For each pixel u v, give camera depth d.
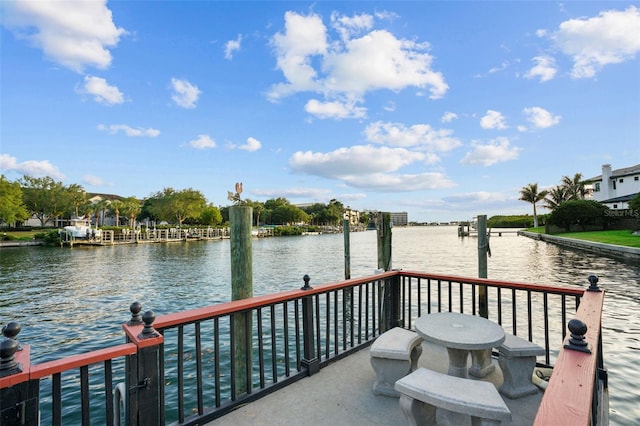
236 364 3.30
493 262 21.11
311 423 2.52
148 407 1.94
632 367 5.65
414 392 2.01
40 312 10.85
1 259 27.23
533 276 15.34
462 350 2.85
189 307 11.52
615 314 8.88
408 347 2.90
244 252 3.21
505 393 2.89
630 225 35.56
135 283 16.25
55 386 1.57
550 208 59.75
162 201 67.12
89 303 12.08
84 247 40.09
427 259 24.02
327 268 20.58
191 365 6.32
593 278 2.79
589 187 56.62
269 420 2.55
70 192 59.66
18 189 46.88
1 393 1.40
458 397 1.88
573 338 1.53
